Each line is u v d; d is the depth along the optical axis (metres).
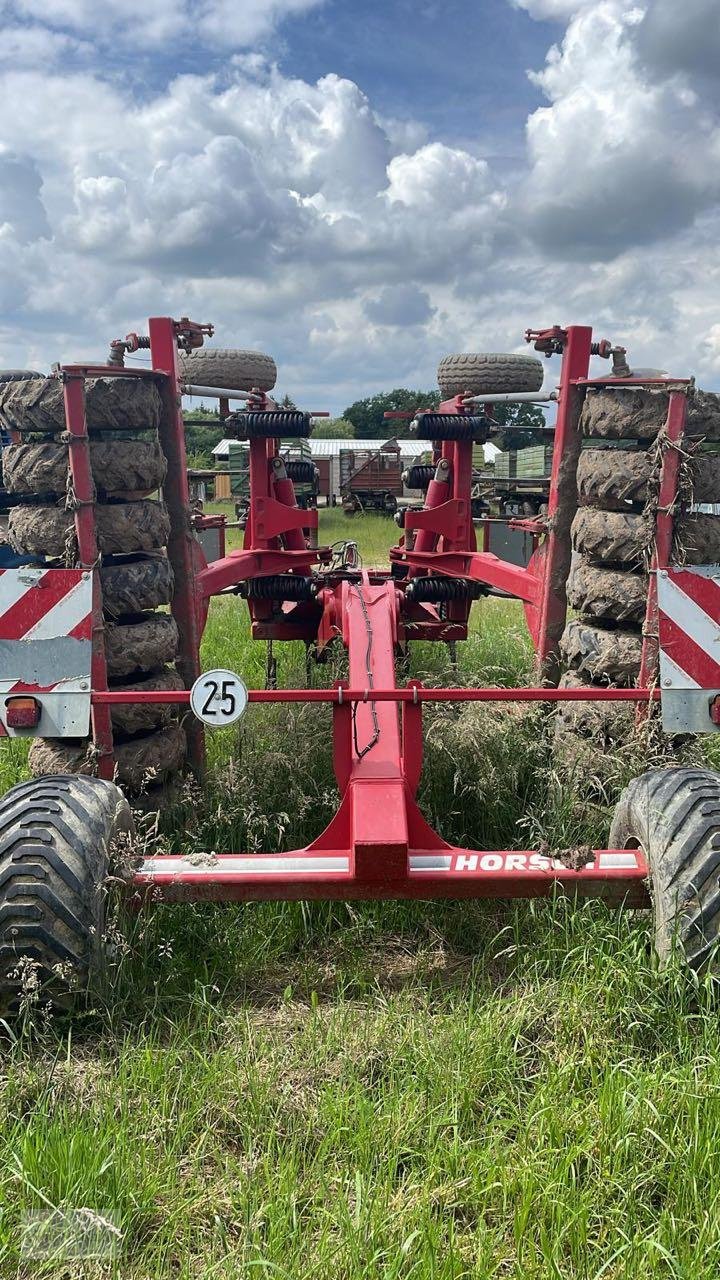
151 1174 2.48
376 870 3.28
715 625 3.57
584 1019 3.06
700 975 3.05
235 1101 2.82
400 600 6.82
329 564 7.07
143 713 4.54
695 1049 2.93
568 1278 2.17
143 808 4.62
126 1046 3.00
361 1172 2.48
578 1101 2.68
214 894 3.35
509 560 7.91
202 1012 3.29
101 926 3.11
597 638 4.77
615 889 3.35
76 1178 2.41
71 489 4.22
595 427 4.91
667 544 4.42
